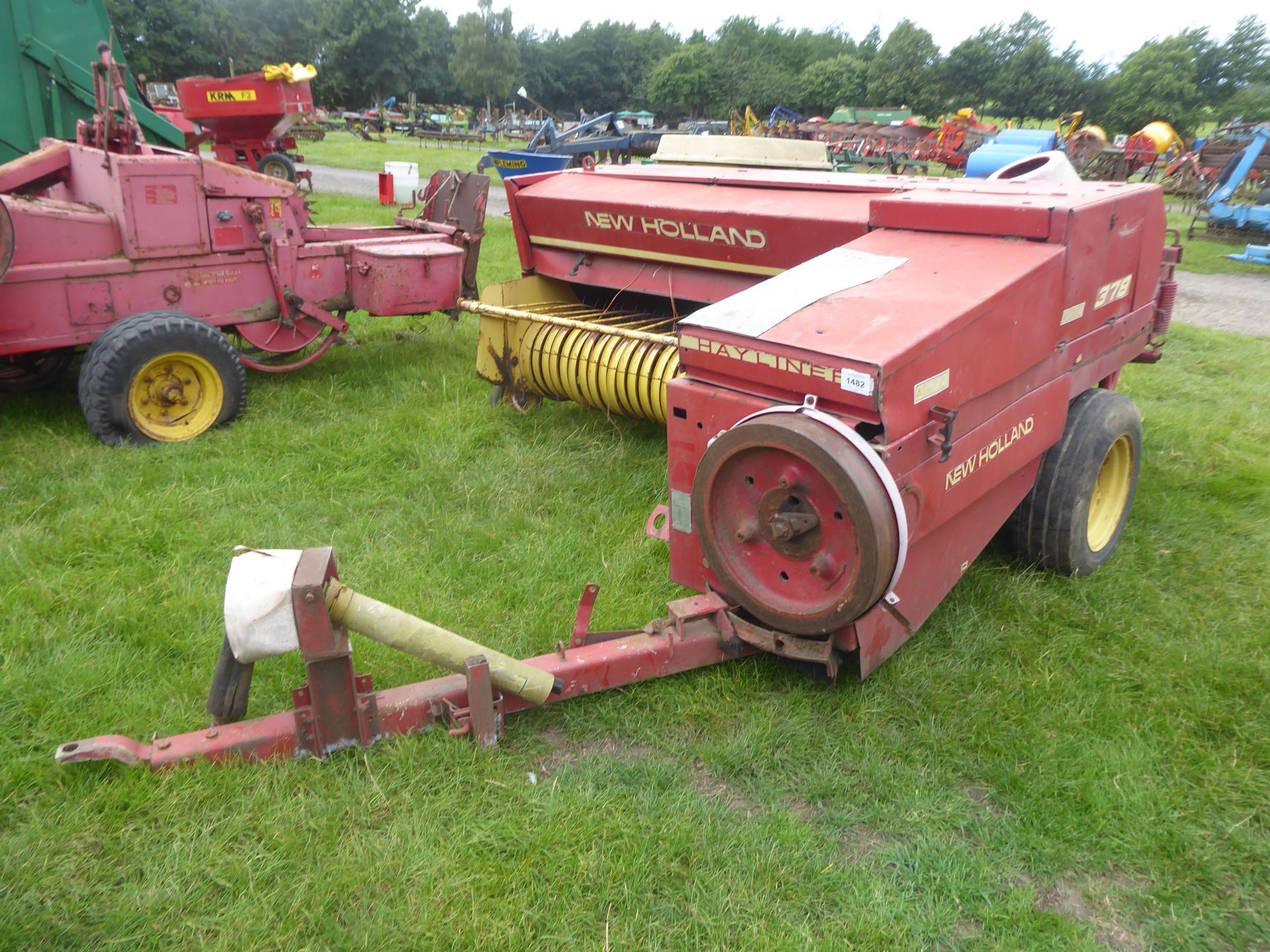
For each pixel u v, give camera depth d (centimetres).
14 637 346
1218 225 1788
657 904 243
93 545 418
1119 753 304
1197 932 242
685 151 666
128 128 578
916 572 322
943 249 361
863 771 296
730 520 314
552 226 586
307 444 552
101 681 326
